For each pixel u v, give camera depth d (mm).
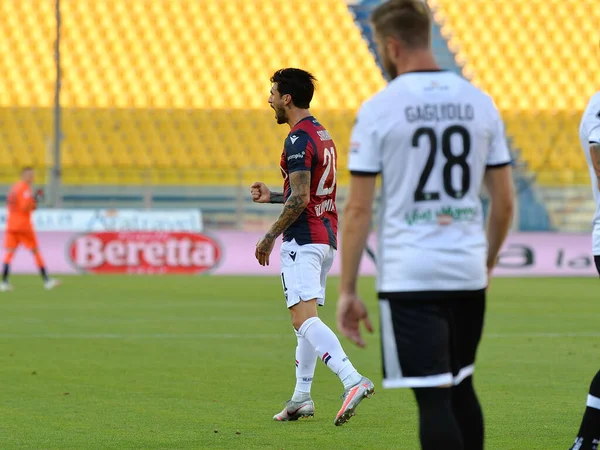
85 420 20891
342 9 111688
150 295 59062
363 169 12469
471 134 12641
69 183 92312
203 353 32625
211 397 23969
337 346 19969
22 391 24750
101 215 82812
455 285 12539
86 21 107125
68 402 23172
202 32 108250
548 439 19125
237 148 97812
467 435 13383
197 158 96625
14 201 63375
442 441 12250
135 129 97812
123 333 38656
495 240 13406
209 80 105125
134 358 31297
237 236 84000
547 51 109688
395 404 23156
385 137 12477
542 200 90625
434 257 12469
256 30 109062
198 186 92000
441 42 109312
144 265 82812
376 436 19297
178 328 40656
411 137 12477
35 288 64812
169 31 107812
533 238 85625
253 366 29547
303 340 20875
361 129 12562
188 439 18922
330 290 65188
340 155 97188
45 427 20094
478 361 31078
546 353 33156
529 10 112312
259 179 94125
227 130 98938
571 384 26281
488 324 43438
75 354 32188
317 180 20234
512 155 97875
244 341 36156
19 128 96562
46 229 82375
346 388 19750
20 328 40312
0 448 18000
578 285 71688
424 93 12570
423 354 12430
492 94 105812
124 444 18406
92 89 102500
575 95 106625
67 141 95625
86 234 82500
